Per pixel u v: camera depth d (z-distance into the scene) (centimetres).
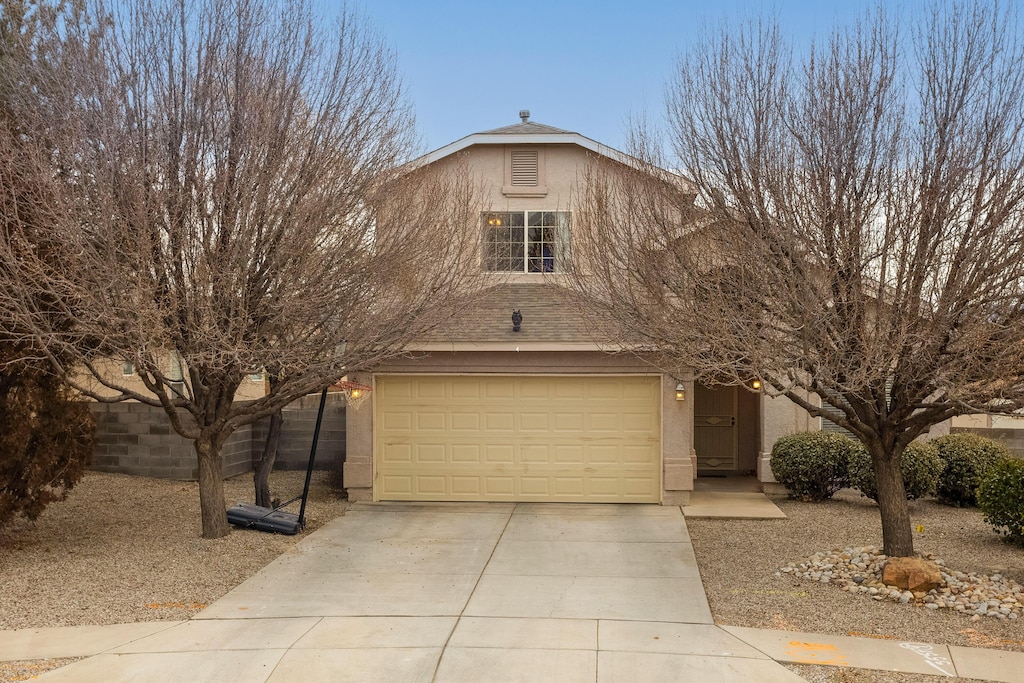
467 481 1436
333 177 1029
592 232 1164
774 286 897
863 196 900
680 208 1003
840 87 936
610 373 1404
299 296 1000
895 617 811
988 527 1232
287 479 1647
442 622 798
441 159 1605
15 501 1044
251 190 982
